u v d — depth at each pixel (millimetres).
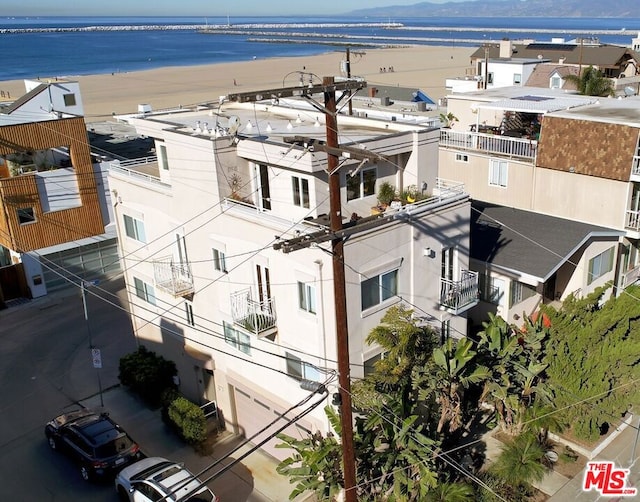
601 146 27891
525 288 25906
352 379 18469
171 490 18188
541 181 30672
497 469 18109
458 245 21375
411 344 18000
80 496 20312
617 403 19547
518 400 19500
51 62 193375
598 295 20672
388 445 18094
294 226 18531
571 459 19766
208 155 20812
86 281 38531
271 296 19859
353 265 17828
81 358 29766
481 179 33594
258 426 22297
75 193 37344
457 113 39125
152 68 171875
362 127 24500
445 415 18516
